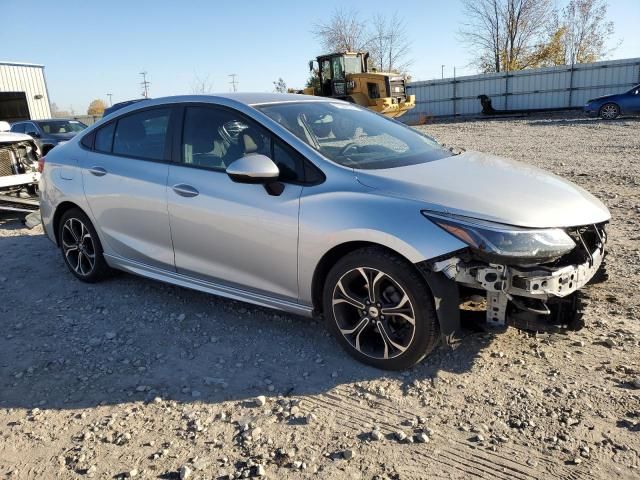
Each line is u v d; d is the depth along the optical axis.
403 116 34.09
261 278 3.63
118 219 4.42
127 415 3.01
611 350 3.35
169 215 4.00
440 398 2.98
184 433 2.82
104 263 4.80
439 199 3.04
